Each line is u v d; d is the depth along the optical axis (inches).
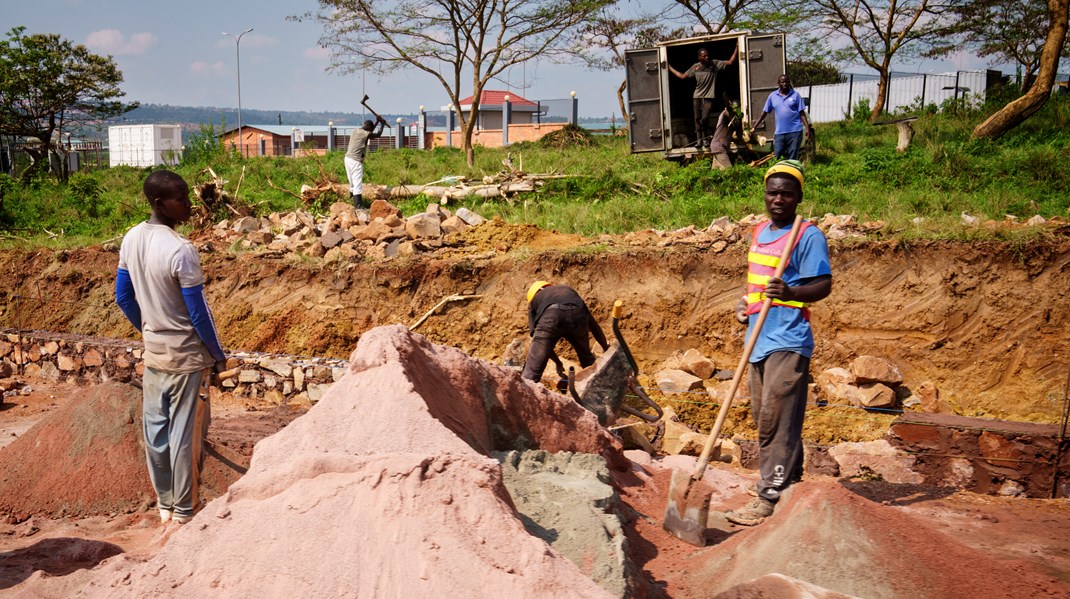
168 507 176.7
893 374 313.3
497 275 398.3
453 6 928.9
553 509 134.6
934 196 428.1
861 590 119.5
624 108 1046.4
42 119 1466.5
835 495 133.3
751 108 582.9
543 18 945.5
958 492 221.5
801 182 171.2
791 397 164.6
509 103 1560.0
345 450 119.9
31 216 679.1
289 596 98.0
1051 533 176.2
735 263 361.7
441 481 107.7
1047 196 433.7
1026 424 238.2
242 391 365.7
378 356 142.7
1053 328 315.9
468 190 554.6
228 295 438.6
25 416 339.6
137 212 653.3
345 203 542.9
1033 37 1007.6
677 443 267.1
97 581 107.4
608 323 375.9
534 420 178.7
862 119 919.7
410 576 96.6
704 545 152.3
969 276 330.0
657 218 457.7
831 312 346.0
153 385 170.9
